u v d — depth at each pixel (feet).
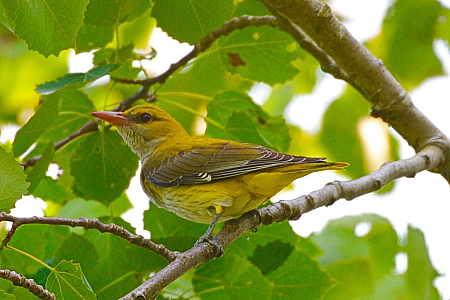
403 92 35.94
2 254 32.76
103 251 31.12
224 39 37.22
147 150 37.86
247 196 30.40
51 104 32.19
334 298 41.83
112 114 36.83
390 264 43.29
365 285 42.16
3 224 41.86
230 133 37.45
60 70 53.93
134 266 30.50
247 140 37.60
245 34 36.88
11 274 22.52
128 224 32.86
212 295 30.89
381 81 35.50
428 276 37.76
